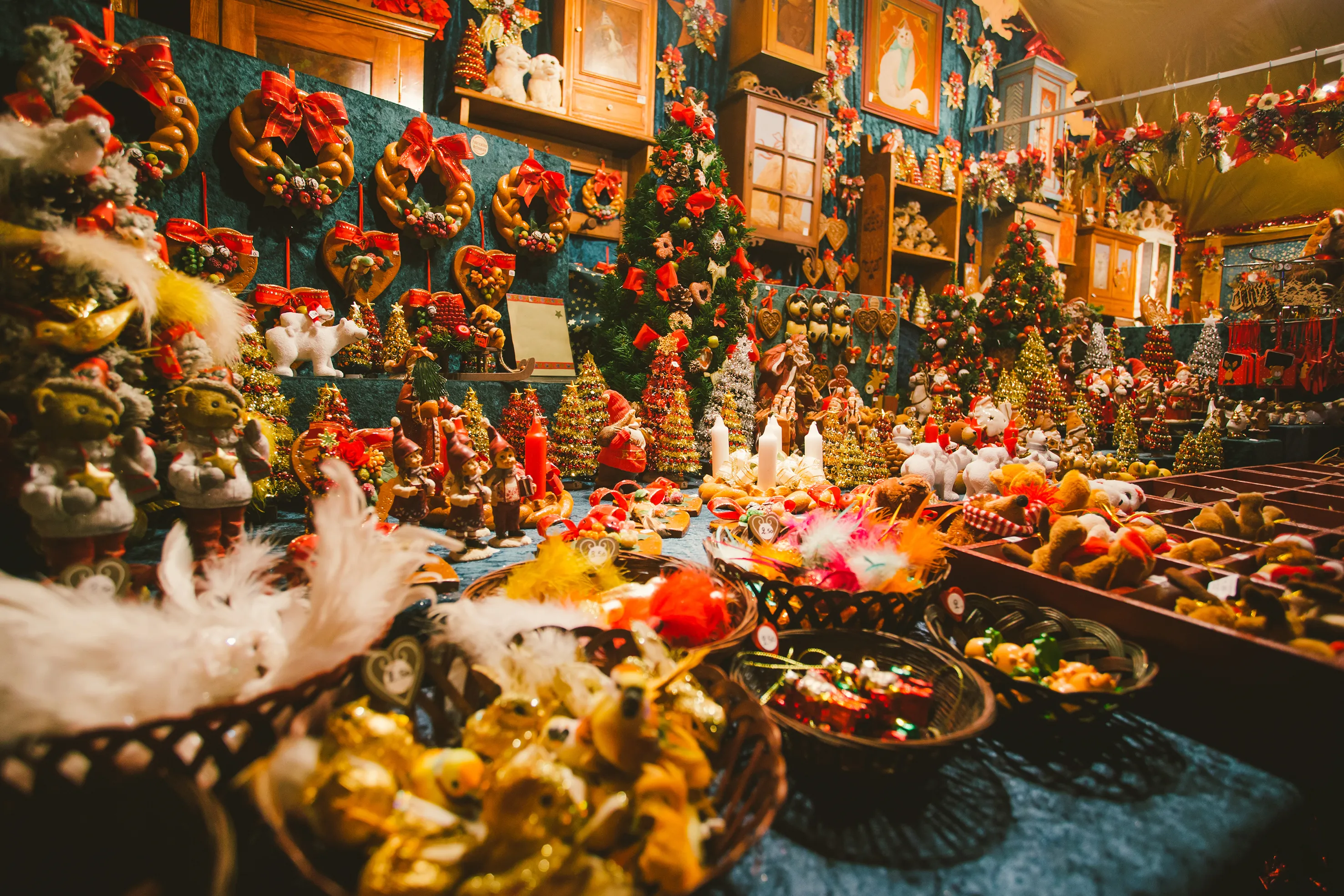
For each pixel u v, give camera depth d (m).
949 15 6.66
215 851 0.59
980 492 2.86
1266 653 1.12
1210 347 5.54
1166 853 0.90
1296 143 5.30
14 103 1.49
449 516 1.97
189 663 0.86
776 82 5.43
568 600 1.26
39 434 1.30
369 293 3.05
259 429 1.69
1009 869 0.86
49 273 1.38
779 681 1.16
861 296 5.07
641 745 0.76
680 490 3.11
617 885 0.67
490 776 0.78
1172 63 6.74
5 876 0.68
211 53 2.55
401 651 0.95
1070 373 5.44
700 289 3.69
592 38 4.29
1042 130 6.90
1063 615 1.33
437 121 3.29
